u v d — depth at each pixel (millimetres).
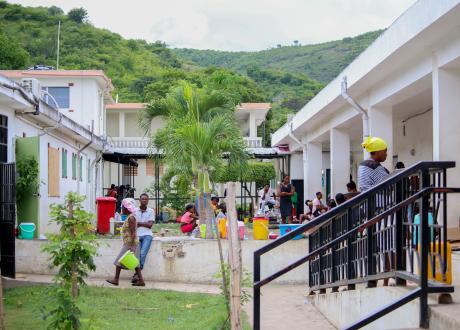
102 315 9219
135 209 13000
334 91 16188
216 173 15562
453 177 10234
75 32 61375
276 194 25250
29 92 14297
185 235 17703
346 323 7391
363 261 6906
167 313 9539
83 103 27562
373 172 7840
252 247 13164
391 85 12984
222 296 10281
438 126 10391
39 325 8234
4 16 61594
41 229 16109
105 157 29109
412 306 5297
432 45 10492
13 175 11602
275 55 105812
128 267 12008
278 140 28016
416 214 6094
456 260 8008
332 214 5633
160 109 19578
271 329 8219
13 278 11648
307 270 13078
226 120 15391
